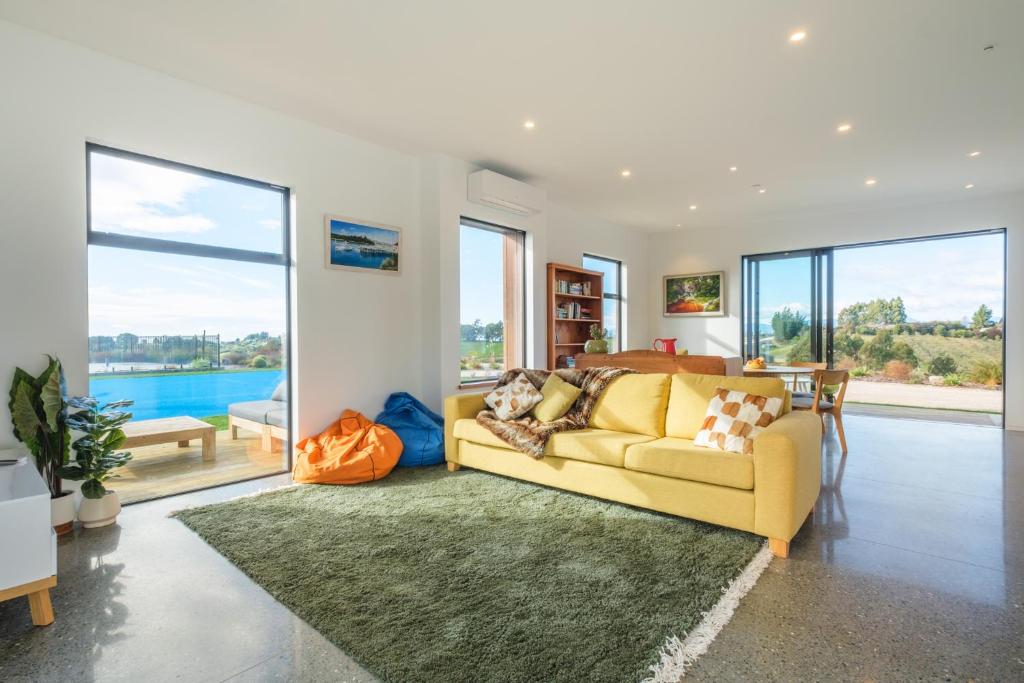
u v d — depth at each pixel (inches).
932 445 200.4
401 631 74.5
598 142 184.2
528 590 86.4
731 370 189.8
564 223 276.8
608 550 102.3
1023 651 69.8
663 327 343.6
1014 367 235.1
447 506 128.6
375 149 187.9
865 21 111.0
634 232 334.0
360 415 176.9
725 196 253.3
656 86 142.2
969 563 97.0
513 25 114.4
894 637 73.2
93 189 130.4
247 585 89.3
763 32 115.8
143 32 118.2
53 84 120.1
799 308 299.7
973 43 119.1
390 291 192.9
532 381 167.8
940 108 154.1
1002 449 193.6
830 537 109.7
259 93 148.7
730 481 107.3
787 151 191.0
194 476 148.6
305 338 167.3
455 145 188.9
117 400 134.4
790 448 99.6
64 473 110.9
